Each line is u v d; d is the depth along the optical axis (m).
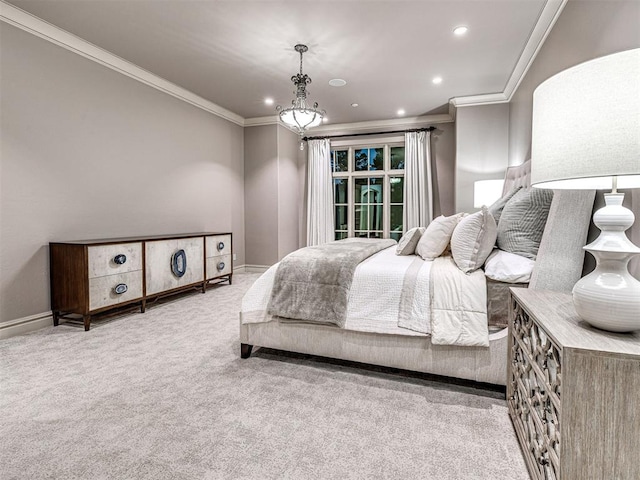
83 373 2.07
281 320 2.18
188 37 3.10
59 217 3.04
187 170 4.55
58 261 2.92
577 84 0.98
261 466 1.30
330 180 5.99
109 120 3.48
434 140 5.47
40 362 2.22
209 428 1.53
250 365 2.21
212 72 3.86
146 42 3.19
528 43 3.13
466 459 1.34
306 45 3.22
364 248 2.65
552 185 1.26
